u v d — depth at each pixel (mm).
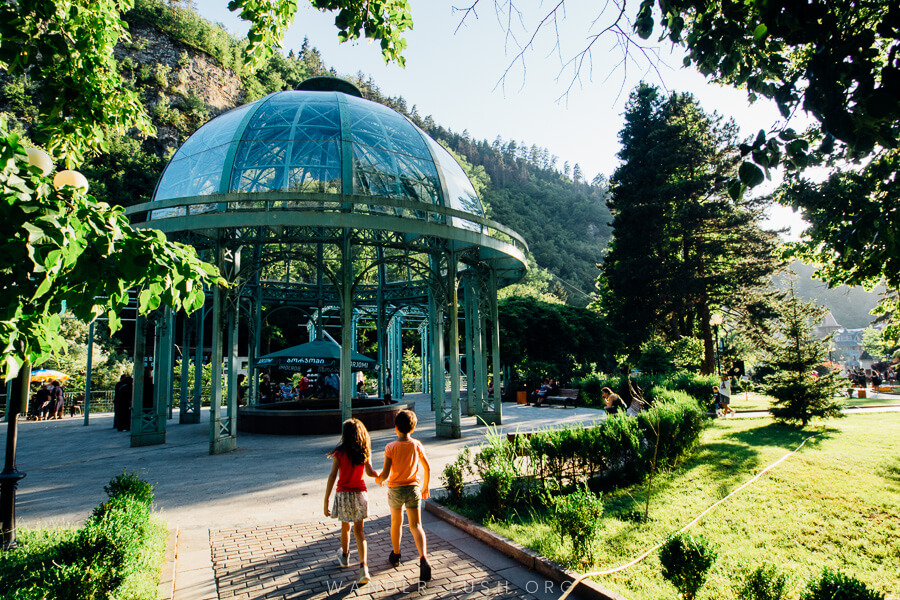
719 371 28469
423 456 5227
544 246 139875
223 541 6047
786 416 14406
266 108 14672
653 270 31703
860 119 2521
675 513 6910
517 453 7516
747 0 3242
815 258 12359
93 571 3836
